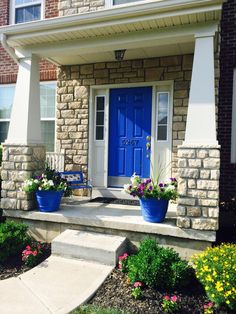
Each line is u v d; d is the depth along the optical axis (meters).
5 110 7.20
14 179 4.73
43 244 4.44
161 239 3.94
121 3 5.71
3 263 3.80
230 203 5.21
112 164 6.16
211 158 3.72
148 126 5.88
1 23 7.05
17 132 4.79
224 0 3.50
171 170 5.61
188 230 3.78
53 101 6.62
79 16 4.10
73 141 6.25
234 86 5.66
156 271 3.14
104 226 4.17
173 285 3.12
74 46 4.60
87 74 6.12
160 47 5.04
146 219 4.10
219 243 4.21
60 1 6.13
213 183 3.71
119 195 5.98
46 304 2.82
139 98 5.94
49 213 4.52
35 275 3.40
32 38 4.55
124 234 4.11
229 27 5.61
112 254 3.63
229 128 5.64
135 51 5.27
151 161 5.82
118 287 3.20
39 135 5.05
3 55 7.11
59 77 6.31
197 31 3.91
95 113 6.24
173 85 5.57
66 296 2.96
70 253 3.85
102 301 2.94
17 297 2.94
